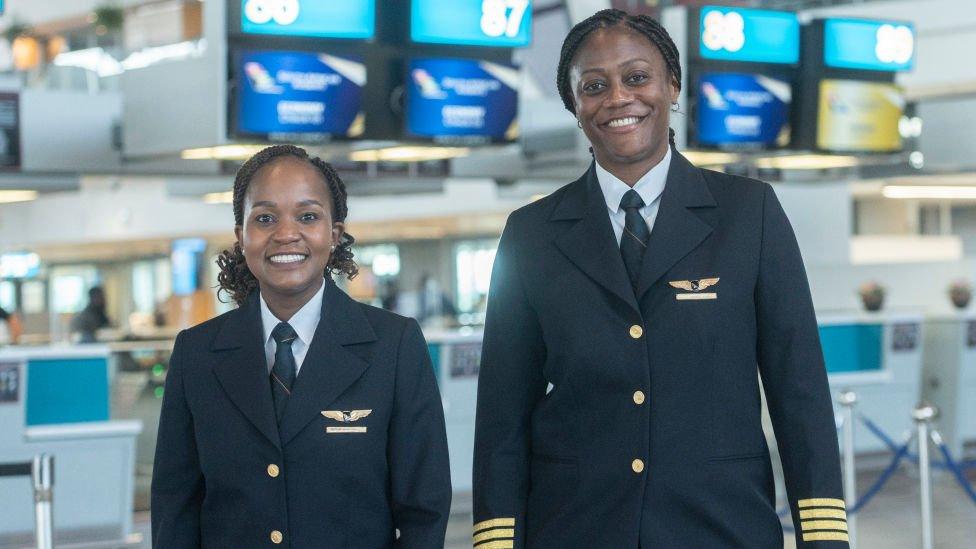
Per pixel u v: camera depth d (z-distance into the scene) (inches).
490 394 111.9
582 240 107.9
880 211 932.6
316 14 358.0
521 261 110.7
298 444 104.9
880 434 315.3
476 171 510.6
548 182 579.5
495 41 386.9
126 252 1234.0
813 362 104.8
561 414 107.8
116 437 307.0
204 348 109.0
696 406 103.9
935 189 636.1
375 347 108.0
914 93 679.1
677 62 109.5
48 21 816.3
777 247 105.5
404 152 412.5
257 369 106.3
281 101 362.9
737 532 103.2
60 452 302.4
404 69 382.9
